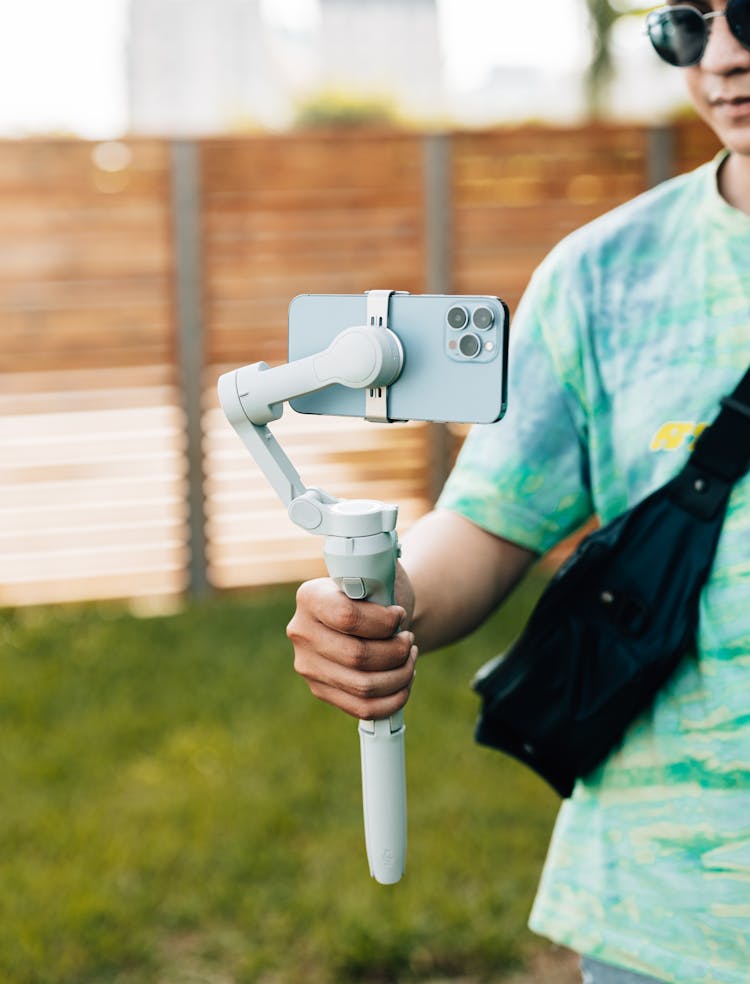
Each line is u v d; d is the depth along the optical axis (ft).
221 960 9.40
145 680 14.46
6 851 10.69
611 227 4.88
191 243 16.21
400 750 4.23
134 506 16.58
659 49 4.57
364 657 4.04
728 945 4.48
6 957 9.20
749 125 4.44
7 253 15.76
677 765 4.57
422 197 16.89
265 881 10.29
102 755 12.58
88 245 15.96
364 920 9.59
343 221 16.71
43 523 16.37
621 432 4.77
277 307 16.63
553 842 5.08
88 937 9.50
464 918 9.68
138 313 16.21
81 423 16.26
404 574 4.55
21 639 15.65
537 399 4.96
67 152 15.75
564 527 5.08
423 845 10.70
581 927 4.80
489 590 5.04
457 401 3.87
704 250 4.65
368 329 3.85
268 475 4.12
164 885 10.21
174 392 16.46
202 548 16.84
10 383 16.01
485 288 17.28
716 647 4.46
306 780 11.94
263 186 16.38
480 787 11.74
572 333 4.88
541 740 4.79
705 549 4.48
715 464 4.46
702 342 4.60
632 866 4.67
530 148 17.04
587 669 4.68
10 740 12.91
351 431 16.88
